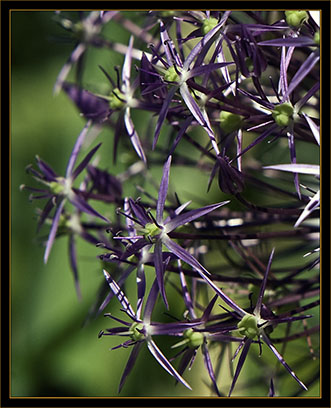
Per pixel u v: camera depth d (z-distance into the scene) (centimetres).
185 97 38
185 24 46
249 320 37
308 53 39
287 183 44
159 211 37
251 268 42
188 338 38
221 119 39
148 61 38
